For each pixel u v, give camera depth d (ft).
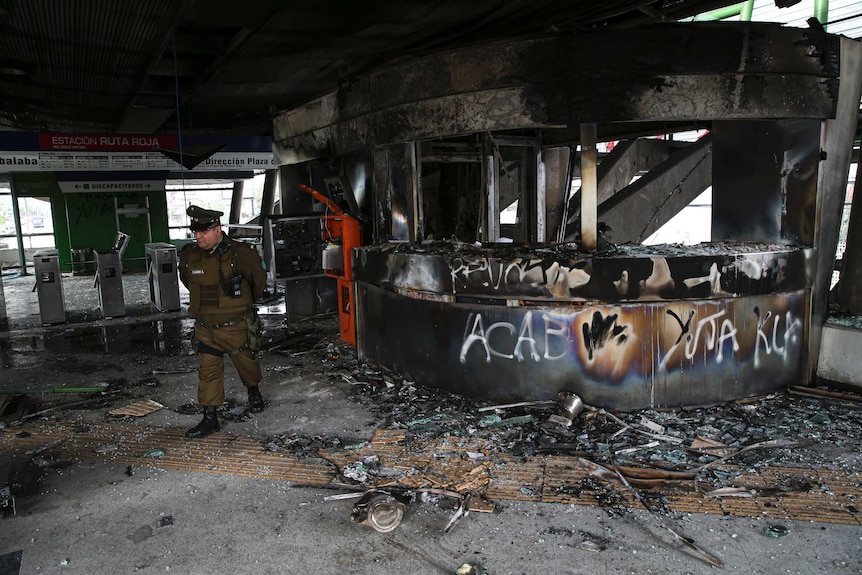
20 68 26.32
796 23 25.08
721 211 16.87
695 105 13.84
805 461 11.75
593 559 8.83
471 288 15.06
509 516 10.04
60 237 48.01
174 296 30.09
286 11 20.02
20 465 12.37
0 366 20.21
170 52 25.91
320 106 21.36
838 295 16.71
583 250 14.60
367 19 21.06
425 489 10.94
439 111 15.94
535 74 14.33
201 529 9.87
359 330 19.71
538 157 21.12
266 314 28.45
